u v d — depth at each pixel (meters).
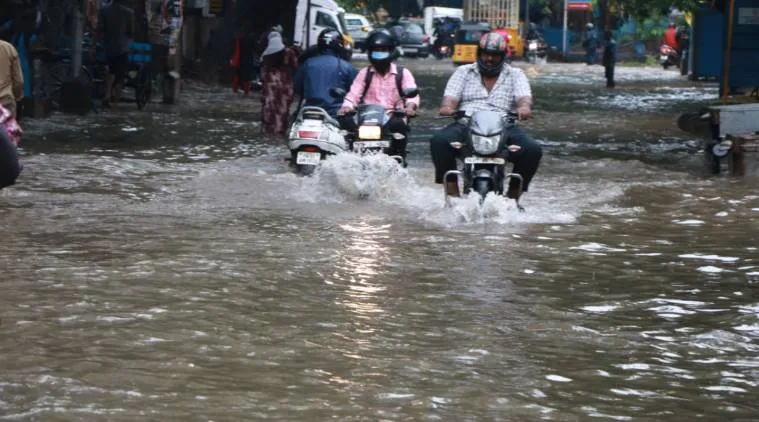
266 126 28.69
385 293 11.61
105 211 16.33
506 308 11.12
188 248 13.69
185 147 25.73
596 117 38.62
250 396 8.27
